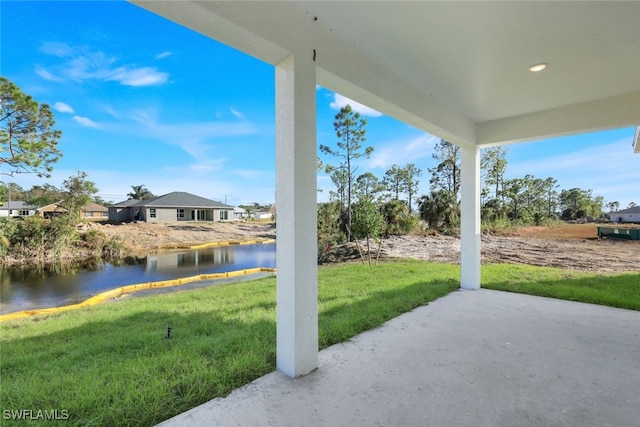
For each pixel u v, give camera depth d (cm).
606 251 785
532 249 857
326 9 200
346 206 1304
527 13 199
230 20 164
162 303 494
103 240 1445
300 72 205
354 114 1327
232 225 2686
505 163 1352
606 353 247
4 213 2022
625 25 213
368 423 159
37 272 1034
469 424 158
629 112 346
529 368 221
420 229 1244
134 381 203
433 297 433
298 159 206
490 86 325
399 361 234
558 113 394
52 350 287
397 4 191
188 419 164
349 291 503
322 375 212
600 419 162
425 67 281
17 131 1059
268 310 404
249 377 209
